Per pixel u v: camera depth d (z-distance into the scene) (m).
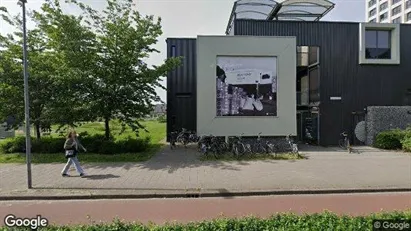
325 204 6.30
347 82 17.56
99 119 13.05
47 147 12.51
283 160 11.20
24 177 8.47
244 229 3.80
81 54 12.37
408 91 17.91
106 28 12.97
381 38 18.02
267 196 7.00
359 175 8.70
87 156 11.65
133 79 13.13
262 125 14.50
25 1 7.42
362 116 17.41
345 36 17.64
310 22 17.55
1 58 12.29
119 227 3.91
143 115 13.68
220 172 9.11
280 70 14.65
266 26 17.56
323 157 11.98
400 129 15.73
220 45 14.50
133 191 7.10
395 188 7.41
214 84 14.48
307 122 18.64
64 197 6.80
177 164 10.40
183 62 19.19
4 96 12.31
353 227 3.74
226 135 14.39
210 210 5.93
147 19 13.39
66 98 12.30
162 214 5.70
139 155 11.98
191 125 19.14
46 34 13.04
